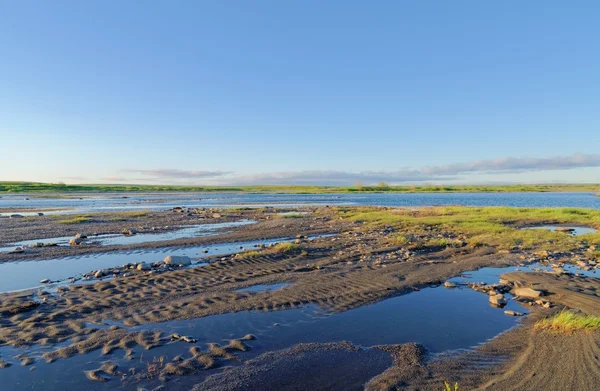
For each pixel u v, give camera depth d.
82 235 28.09
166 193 161.00
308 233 29.25
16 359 7.79
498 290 12.77
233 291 12.78
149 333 9.10
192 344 8.51
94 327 9.55
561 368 6.88
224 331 9.30
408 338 8.88
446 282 13.66
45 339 8.77
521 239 24.08
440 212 47.44
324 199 106.31
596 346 7.58
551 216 39.41
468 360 7.62
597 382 6.31
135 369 7.31
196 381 6.87
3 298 12.05
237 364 7.53
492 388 6.42
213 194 155.75
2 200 86.12
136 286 13.39
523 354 7.74
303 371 7.24
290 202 88.56
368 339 8.84
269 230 31.23
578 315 9.54
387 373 7.12
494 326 9.59
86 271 16.44
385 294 12.38
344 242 23.09
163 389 6.59
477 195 138.88
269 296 12.15
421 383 6.73
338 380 6.90
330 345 8.45
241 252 20.14
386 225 32.91
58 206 66.44
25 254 20.50
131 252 21.34
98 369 7.32
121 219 40.56
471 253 19.59
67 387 6.70
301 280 14.14
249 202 88.12
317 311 10.81
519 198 108.44
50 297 12.14
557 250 20.41
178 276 14.80
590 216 39.97
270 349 8.27
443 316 10.39
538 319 9.93
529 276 14.30
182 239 26.25
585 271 15.70
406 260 17.83
